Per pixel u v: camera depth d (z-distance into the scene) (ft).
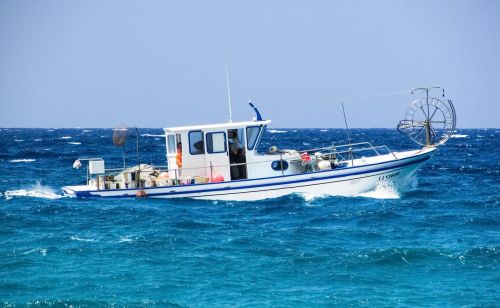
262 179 249.34
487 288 154.20
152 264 170.30
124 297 146.41
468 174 404.57
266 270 166.50
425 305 143.02
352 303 143.84
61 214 231.91
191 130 249.75
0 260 172.35
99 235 201.16
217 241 193.88
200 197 250.37
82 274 161.38
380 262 173.06
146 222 219.00
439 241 197.16
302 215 230.89
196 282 156.66
